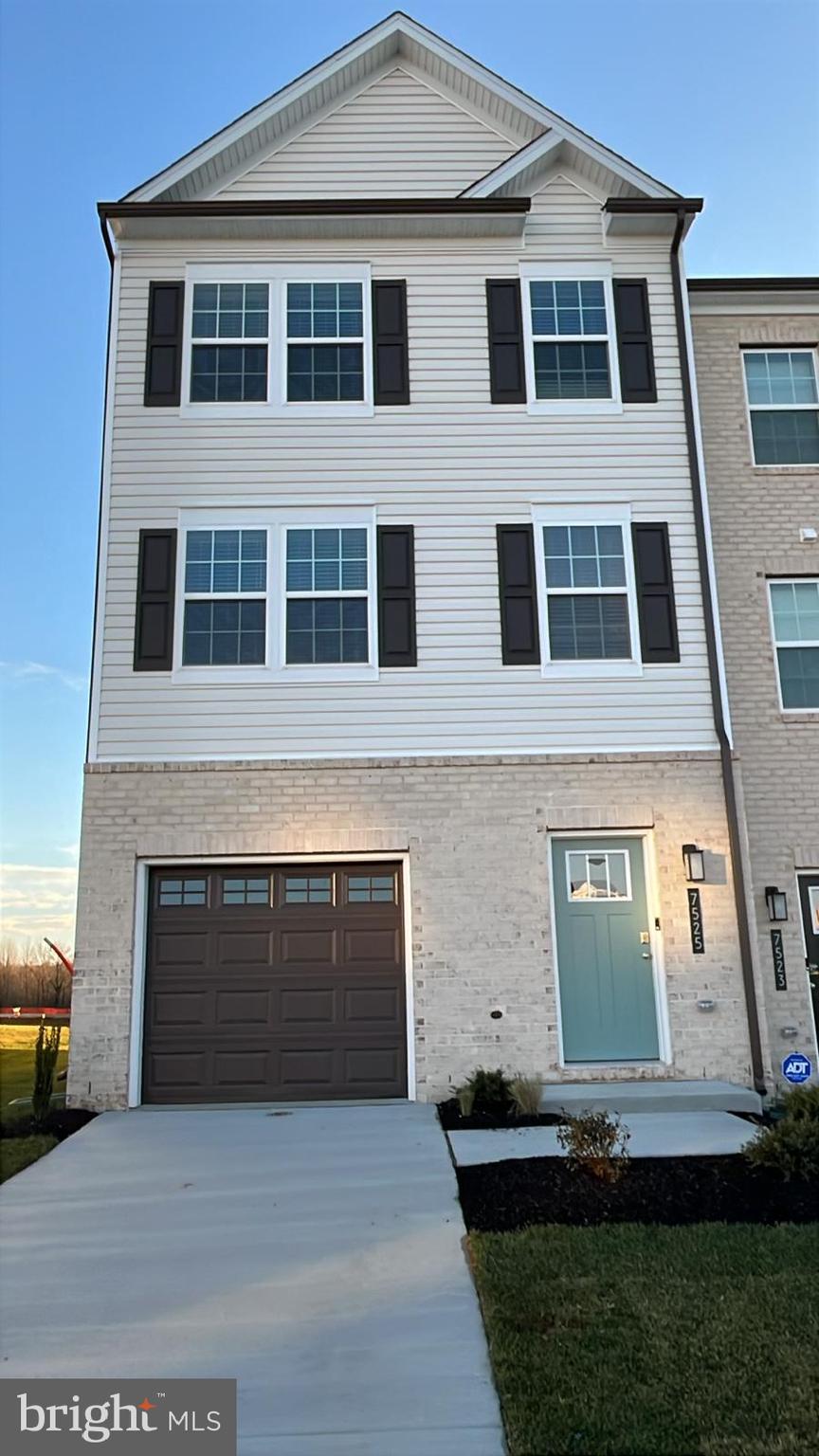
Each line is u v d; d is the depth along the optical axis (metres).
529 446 11.14
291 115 12.09
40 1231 6.13
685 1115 8.77
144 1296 5.23
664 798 10.34
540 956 9.93
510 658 10.60
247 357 11.27
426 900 10.00
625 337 11.48
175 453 10.95
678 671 10.68
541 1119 8.61
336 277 11.52
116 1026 9.62
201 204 11.19
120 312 11.26
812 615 11.88
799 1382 4.20
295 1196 6.68
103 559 10.64
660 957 10.02
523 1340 4.59
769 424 12.43
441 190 12.16
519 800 10.26
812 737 11.45
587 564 10.92
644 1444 3.80
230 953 10.00
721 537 11.92
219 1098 9.70
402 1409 4.15
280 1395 4.26
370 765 10.27
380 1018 9.91
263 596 10.65
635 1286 5.08
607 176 11.80
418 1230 6.03
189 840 10.03
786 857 11.13
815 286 12.42
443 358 11.33
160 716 10.30
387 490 10.98
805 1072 8.68
